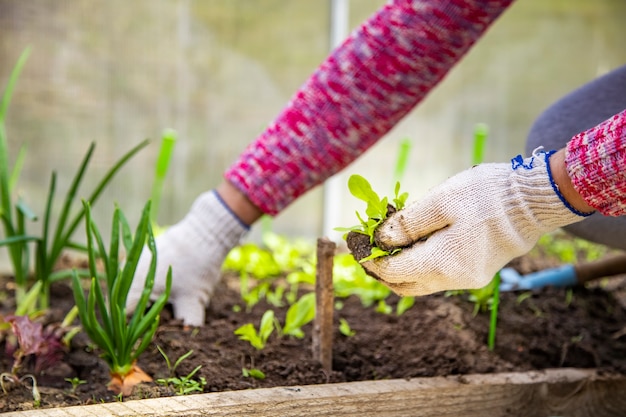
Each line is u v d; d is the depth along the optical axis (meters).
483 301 1.41
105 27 1.92
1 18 1.82
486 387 1.14
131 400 1.03
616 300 1.58
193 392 1.07
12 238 1.35
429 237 0.92
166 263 1.30
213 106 2.04
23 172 1.89
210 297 1.49
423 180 2.33
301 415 1.04
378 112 1.29
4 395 1.06
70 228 1.40
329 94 1.28
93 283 1.04
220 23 2.01
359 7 2.15
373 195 0.95
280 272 1.83
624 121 0.80
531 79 2.40
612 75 1.23
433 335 1.32
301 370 1.15
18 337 1.10
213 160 2.07
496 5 1.22
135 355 1.10
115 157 1.98
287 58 2.08
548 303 1.48
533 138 1.27
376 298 1.52
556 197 0.87
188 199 2.06
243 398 1.02
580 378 1.21
